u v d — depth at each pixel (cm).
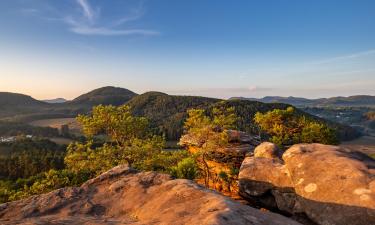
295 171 1488
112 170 1253
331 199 1199
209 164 4069
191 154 3966
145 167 3462
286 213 1502
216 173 3988
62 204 999
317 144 1703
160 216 769
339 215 1130
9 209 979
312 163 1446
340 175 1270
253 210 761
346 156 1452
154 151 3728
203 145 3928
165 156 3662
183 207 791
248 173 1775
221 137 3803
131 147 3812
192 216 708
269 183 1631
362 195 1124
